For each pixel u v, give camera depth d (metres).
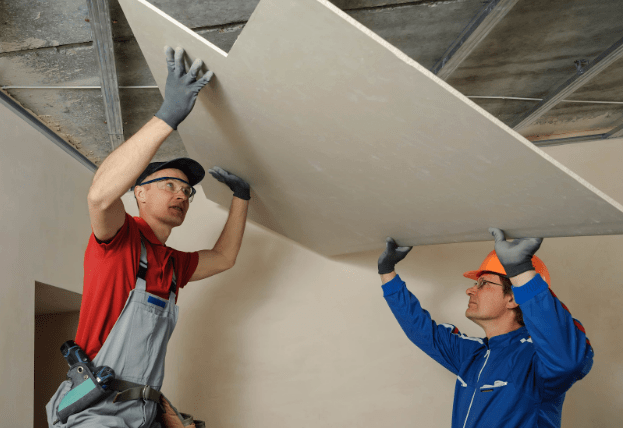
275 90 1.58
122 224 1.69
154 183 2.08
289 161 2.04
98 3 1.94
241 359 2.96
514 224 1.84
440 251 3.12
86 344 1.63
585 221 1.62
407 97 1.37
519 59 2.56
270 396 2.89
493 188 1.66
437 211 2.00
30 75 2.35
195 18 2.16
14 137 2.38
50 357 3.12
